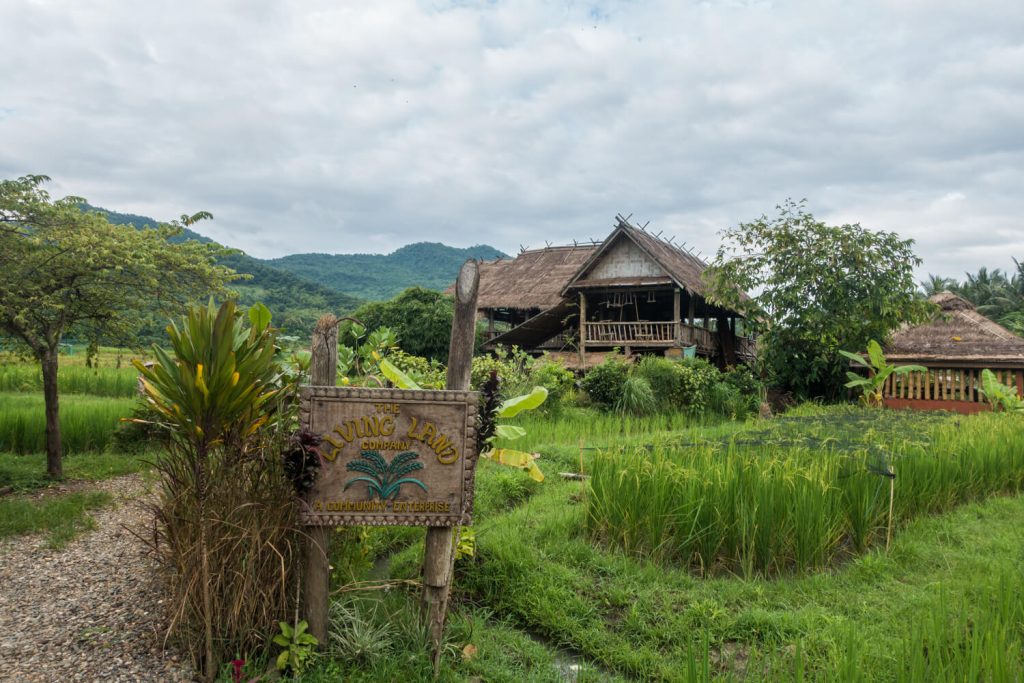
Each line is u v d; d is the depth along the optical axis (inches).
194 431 163.5
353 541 207.9
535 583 218.5
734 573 230.1
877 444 323.9
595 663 182.7
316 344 170.7
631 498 249.8
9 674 159.8
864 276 750.5
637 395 655.1
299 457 161.0
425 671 165.8
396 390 168.1
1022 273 1951.3
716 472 245.4
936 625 164.4
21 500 330.6
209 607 160.9
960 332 802.8
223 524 167.3
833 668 157.2
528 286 1161.4
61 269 362.6
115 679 157.9
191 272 411.2
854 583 221.1
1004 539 263.4
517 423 536.4
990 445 358.3
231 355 154.8
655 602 207.3
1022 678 140.9
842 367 775.1
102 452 474.3
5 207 336.5
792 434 361.1
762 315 812.6
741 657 177.3
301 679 158.4
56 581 223.9
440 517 170.4
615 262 1008.9
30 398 680.4
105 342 430.9
